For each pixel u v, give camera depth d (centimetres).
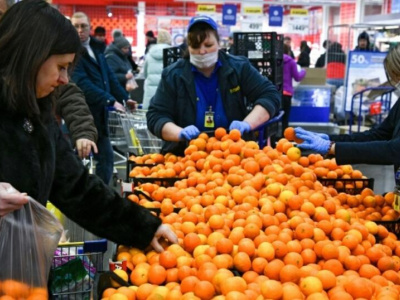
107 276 185
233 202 260
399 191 271
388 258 210
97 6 2548
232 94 387
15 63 161
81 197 202
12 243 165
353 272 200
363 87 1014
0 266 164
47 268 173
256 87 390
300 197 244
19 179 172
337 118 1118
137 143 465
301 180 280
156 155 365
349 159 274
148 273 193
